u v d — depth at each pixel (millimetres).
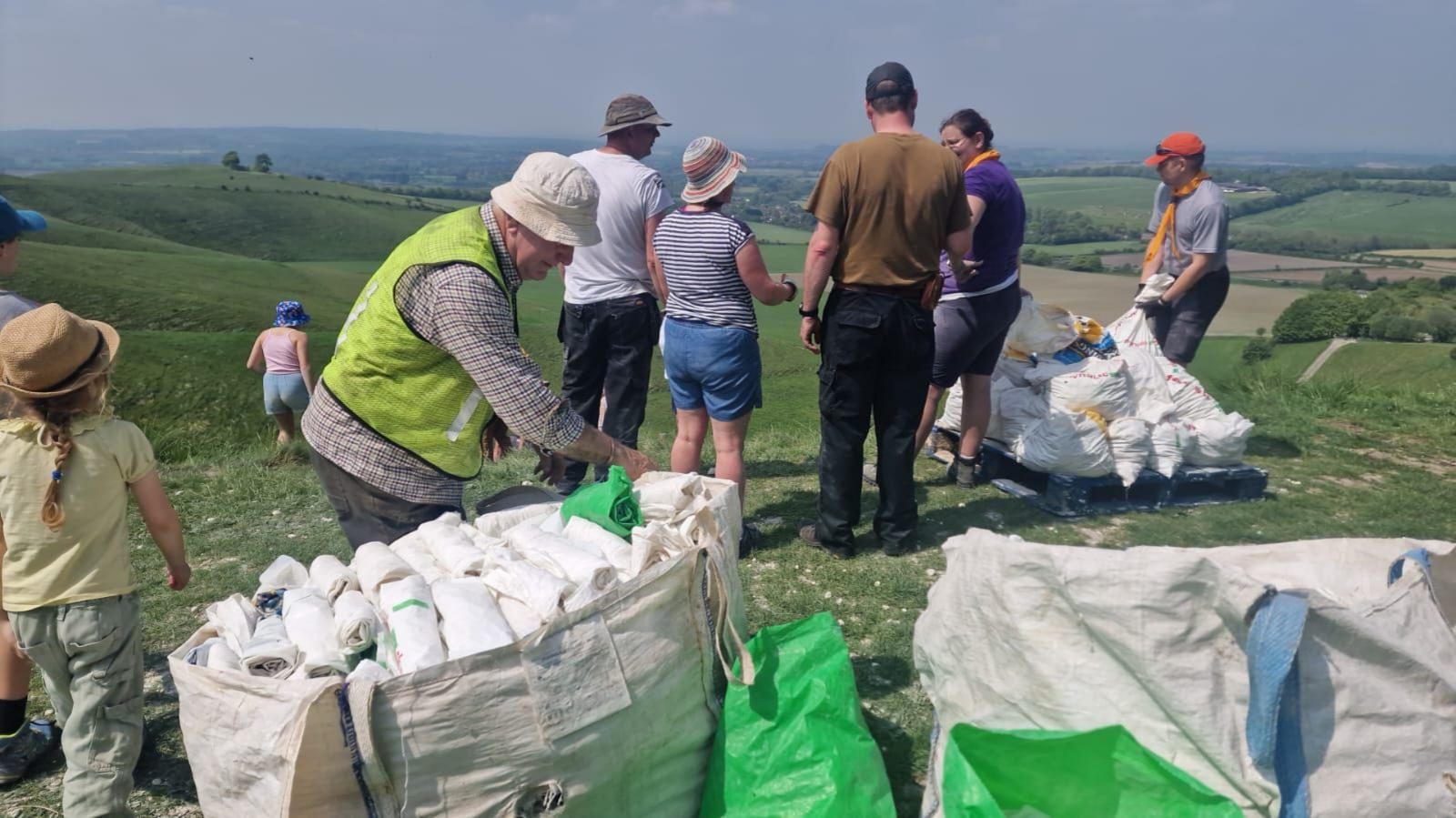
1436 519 5375
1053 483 5387
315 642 2377
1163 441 5398
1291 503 5594
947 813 2154
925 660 2730
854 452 4629
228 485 6523
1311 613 2146
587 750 2291
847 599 4320
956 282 5168
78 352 2572
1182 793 2146
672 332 4621
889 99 4363
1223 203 6457
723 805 2475
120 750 2721
